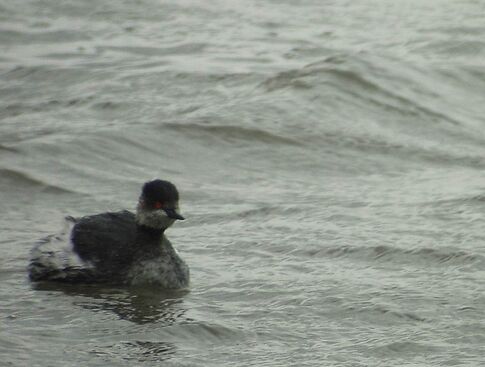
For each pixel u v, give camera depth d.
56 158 18.67
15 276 14.16
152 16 27.50
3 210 16.67
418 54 24.61
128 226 14.35
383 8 28.02
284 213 16.59
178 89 22.39
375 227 15.91
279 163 19.36
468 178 18.52
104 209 16.89
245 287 13.84
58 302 13.33
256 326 12.64
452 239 15.36
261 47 25.20
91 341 12.12
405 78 22.95
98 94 22.17
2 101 22.06
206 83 22.66
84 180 18.08
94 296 13.59
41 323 12.63
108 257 14.04
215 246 15.28
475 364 11.66
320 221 16.20
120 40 25.81
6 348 11.76
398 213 16.55
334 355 11.88
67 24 26.95
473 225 15.94
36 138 19.42
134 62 24.14
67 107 21.62
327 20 27.17
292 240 15.44
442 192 17.64
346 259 14.80
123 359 11.64
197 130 20.12
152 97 21.97
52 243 14.25
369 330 12.55
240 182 18.41
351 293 13.55
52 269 14.02
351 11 27.80
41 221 16.23
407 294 13.52
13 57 24.66
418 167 19.27
